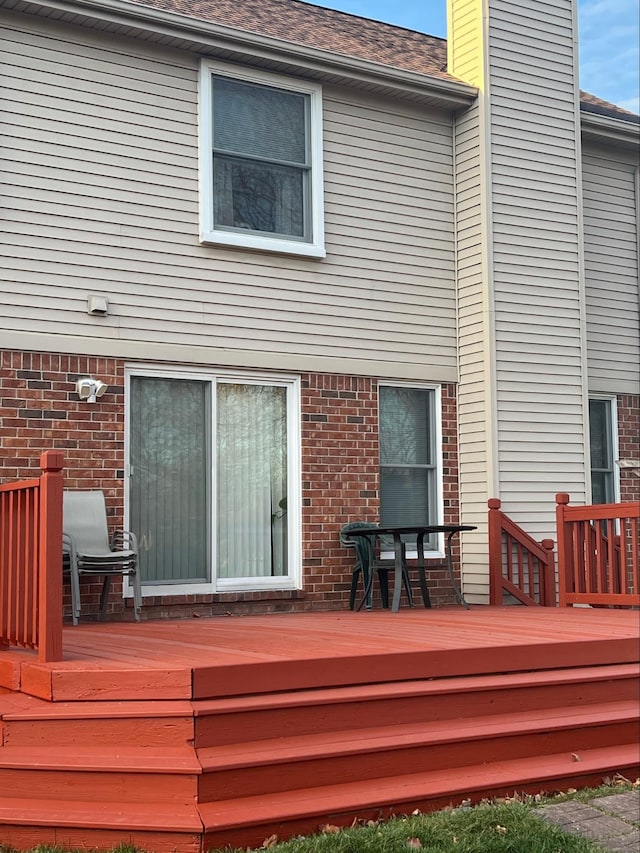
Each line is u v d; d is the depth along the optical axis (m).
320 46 10.12
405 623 7.38
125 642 5.95
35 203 8.27
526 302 10.47
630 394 12.16
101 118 8.63
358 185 9.98
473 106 10.44
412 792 4.62
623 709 5.75
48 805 4.29
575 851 4.20
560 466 10.54
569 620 7.64
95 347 8.42
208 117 9.12
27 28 8.37
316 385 9.58
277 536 9.39
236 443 9.25
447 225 10.55
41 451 8.13
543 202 10.70
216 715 4.50
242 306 9.21
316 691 4.93
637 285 12.34
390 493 10.08
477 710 5.32
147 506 8.71
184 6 10.13
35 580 5.15
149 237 8.78
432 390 10.42
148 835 4.08
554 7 11.00
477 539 10.17
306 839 4.14
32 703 4.79
